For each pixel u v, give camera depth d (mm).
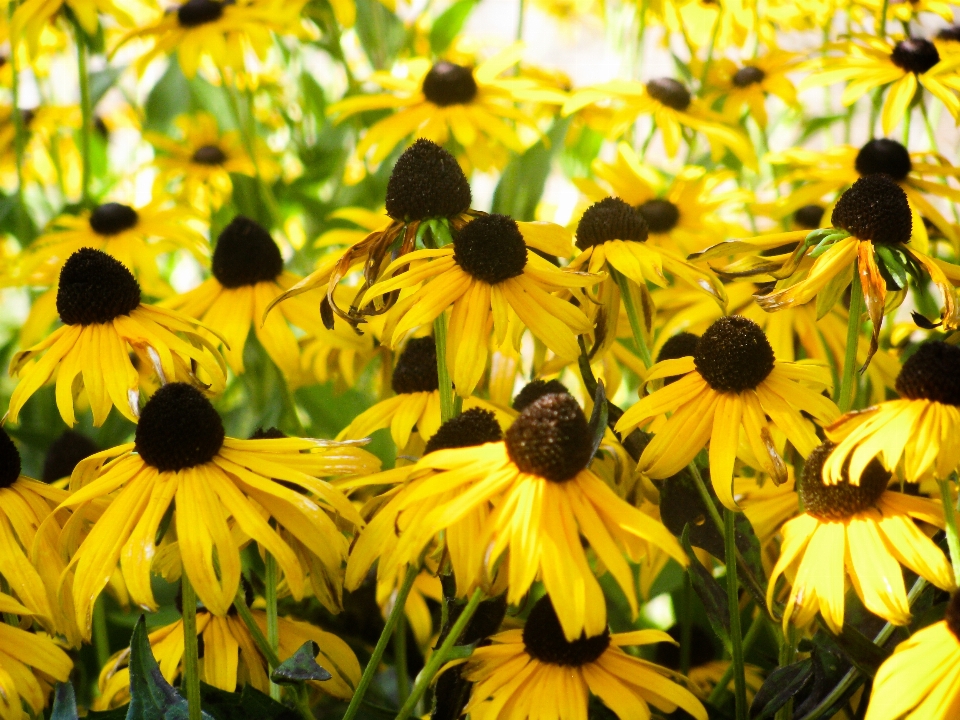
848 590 757
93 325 777
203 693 734
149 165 1103
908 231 761
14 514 743
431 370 826
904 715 692
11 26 1000
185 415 723
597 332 788
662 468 737
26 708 749
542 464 703
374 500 745
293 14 1016
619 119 979
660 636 739
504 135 942
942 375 708
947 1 995
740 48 1214
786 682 734
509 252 755
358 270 868
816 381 745
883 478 721
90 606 709
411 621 844
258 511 725
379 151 945
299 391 953
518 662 732
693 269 783
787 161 932
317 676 707
